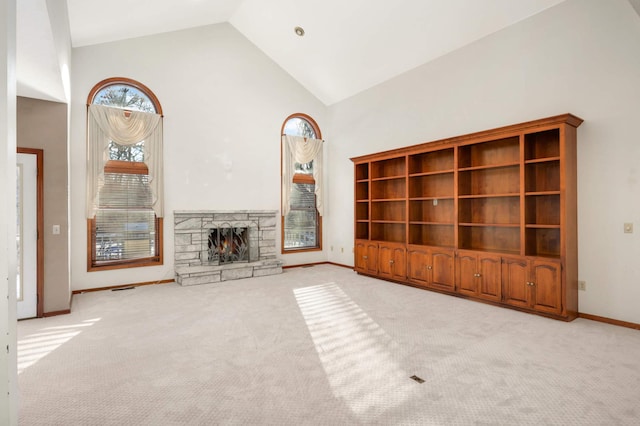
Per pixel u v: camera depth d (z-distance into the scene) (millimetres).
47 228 4055
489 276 4418
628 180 3631
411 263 5453
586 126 3918
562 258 3758
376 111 6652
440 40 5207
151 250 5715
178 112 5957
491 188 4809
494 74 4789
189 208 6051
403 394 2293
